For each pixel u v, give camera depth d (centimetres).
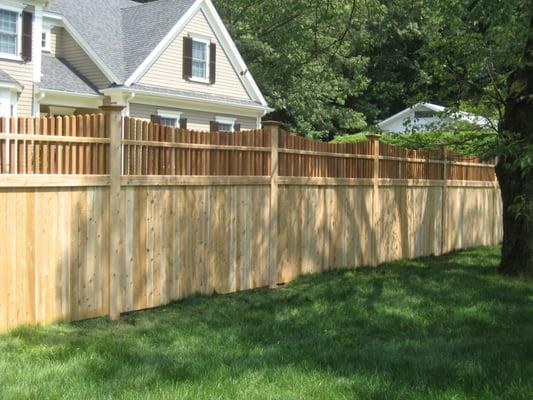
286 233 830
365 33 1293
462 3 883
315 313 652
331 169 906
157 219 660
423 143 1084
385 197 1019
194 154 699
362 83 1728
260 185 787
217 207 731
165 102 2061
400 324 616
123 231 622
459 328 607
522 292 792
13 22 1711
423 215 1117
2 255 526
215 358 480
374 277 874
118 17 2273
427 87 1058
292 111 2772
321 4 1305
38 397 382
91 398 382
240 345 523
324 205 897
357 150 954
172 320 616
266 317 633
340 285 809
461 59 952
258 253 788
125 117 618
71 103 1886
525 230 903
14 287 536
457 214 1227
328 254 908
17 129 529
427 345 536
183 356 485
